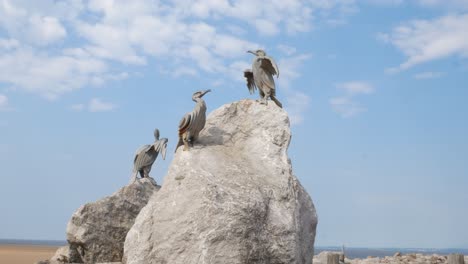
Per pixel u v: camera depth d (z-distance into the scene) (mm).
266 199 13469
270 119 15453
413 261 26109
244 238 12594
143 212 13797
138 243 13250
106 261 19297
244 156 14859
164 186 13867
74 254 19734
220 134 15414
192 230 12617
